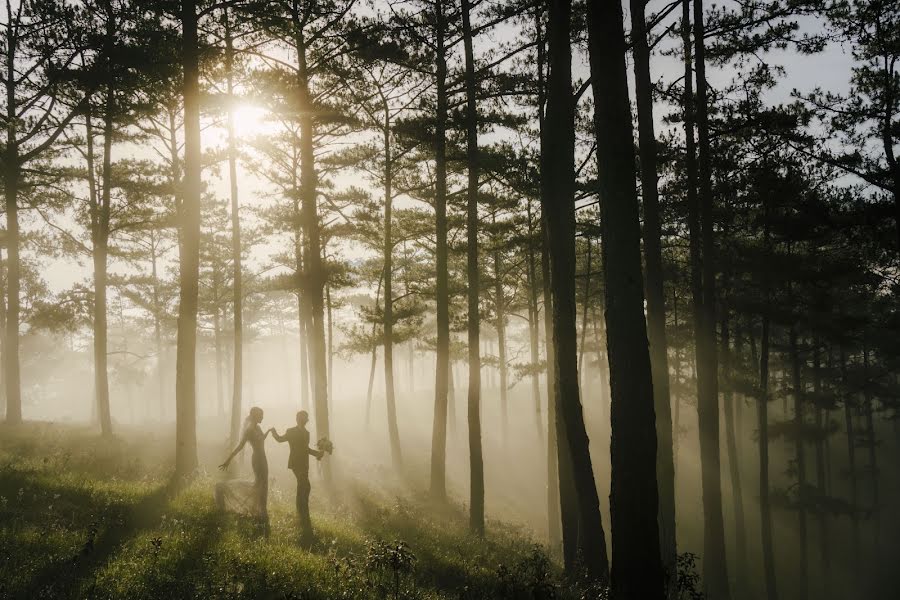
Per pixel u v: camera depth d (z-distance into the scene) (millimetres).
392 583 7520
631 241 7141
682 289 26391
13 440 15180
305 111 18156
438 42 18484
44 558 6383
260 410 10453
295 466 10328
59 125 18281
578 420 10781
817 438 24922
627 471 6930
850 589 30562
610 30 7309
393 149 24000
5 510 7883
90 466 12680
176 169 24344
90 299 29047
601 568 10391
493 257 33031
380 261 32281
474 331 17047
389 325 25484
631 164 7250
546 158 10812
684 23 15625
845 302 27359
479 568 10023
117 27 15617
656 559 6867
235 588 6336
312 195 19125
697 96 16516
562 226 10836
